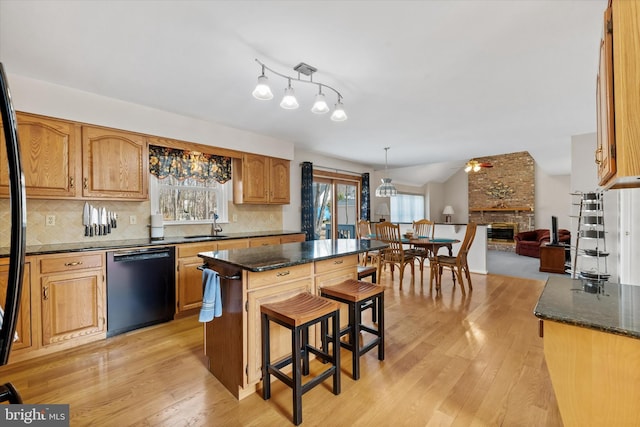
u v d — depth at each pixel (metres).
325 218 5.95
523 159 8.84
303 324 1.67
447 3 1.59
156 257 2.94
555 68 2.30
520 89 2.69
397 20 1.73
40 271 2.32
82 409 1.72
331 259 2.38
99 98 2.84
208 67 2.29
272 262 1.88
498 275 5.18
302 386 1.66
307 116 3.46
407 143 4.74
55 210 2.82
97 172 2.83
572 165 4.24
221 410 1.73
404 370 2.13
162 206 3.61
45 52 2.08
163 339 2.65
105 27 1.80
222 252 2.31
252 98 2.92
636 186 1.29
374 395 1.85
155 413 1.69
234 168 4.22
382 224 4.46
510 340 2.58
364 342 2.57
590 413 1.06
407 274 5.26
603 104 1.16
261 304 1.89
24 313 2.26
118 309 2.71
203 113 3.37
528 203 8.75
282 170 4.58
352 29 1.82
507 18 1.71
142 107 3.12
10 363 2.20
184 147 3.47
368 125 3.78
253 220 4.54
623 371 1.00
